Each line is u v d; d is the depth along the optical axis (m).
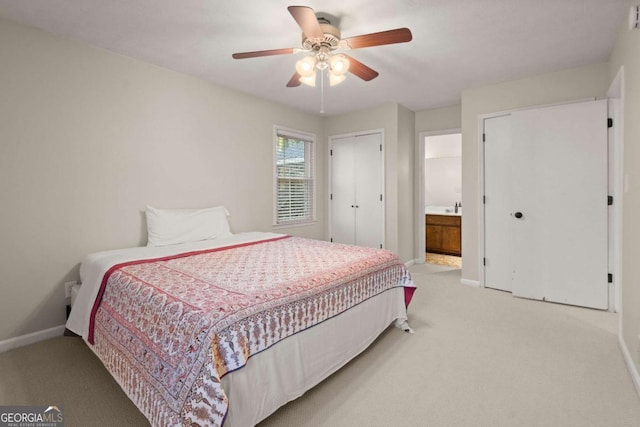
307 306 1.66
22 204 2.24
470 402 1.63
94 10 2.05
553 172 3.04
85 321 2.02
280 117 4.26
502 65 2.98
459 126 4.39
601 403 1.61
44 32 2.31
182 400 1.17
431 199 6.26
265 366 1.42
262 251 2.63
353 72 2.36
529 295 3.21
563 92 3.08
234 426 1.26
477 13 2.11
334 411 1.58
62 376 1.88
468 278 3.73
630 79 2.04
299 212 4.70
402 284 2.55
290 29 2.31
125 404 1.63
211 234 3.15
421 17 2.15
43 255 2.35
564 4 2.02
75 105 2.47
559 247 3.04
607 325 2.56
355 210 4.72
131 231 2.81
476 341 2.31
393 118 4.25
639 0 1.85
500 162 3.46
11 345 2.22
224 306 1.37
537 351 2.15
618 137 2.74
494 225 3.53
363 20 2.18
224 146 3.56
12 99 2.18
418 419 1.51
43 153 2.32
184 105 3.17
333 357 1.83
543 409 1.57
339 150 4.86
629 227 2.02
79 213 2.51
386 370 1.95
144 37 2.42
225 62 2.89
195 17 2.14
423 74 3.19
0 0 1.93
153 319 1.45
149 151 2.92
